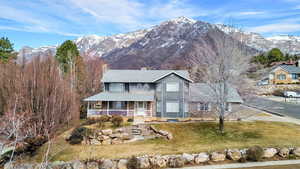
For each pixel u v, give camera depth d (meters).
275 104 36.81
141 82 27.88
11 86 22.39
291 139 18.22
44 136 19.30
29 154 16.83
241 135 19.86
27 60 31.80
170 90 27.78
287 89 50.59
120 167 14.89
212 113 23.75
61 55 46.09
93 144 19.86
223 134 20.31
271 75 55.59
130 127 22.17
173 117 27.52
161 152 16.73
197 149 16.95
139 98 26.62
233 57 18.95
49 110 21.28
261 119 26.16
